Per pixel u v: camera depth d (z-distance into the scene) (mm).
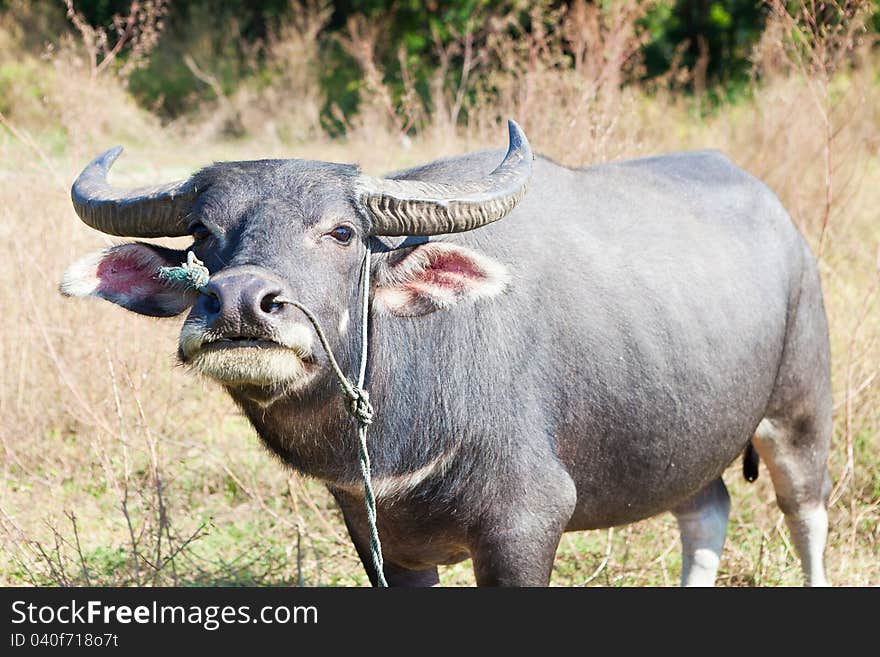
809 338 7898
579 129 11180
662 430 6805
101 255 5930
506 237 6352
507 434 6141
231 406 10039
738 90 22938
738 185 7832
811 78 12328
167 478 9000
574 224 6691
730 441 7324
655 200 7238
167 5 27344
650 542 8836
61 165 12180
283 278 5191
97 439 8398
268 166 5637
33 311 9820
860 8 10773
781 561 8547
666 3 24484
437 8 28484
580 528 6996
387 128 18094
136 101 22328
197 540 8523
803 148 13836
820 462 8070
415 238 5898
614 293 6625
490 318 6137
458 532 6266
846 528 9086
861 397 9930
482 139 13125
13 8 24281
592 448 6625
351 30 26094
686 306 6910
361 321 5723
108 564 8023
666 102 18422
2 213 10594
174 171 17266
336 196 5535
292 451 5973
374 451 6016
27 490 8977
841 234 12734
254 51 27500
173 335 9797
